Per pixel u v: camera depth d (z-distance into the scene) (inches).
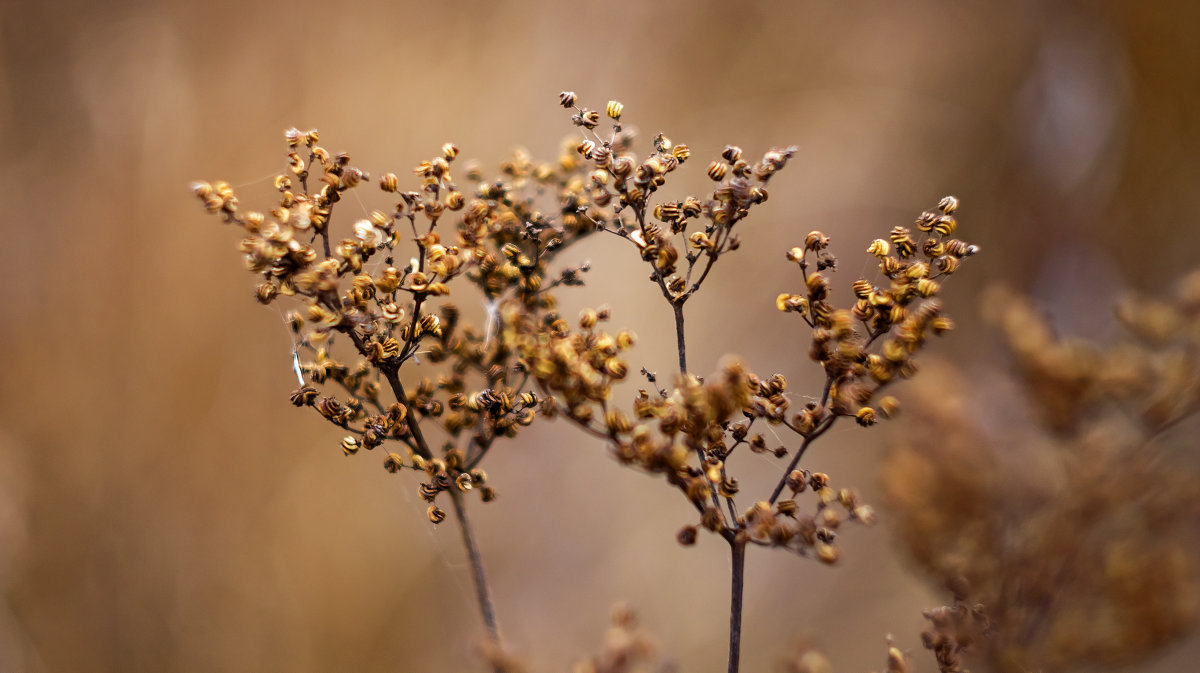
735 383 18.6
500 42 46.9
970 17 52.1
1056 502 23.2
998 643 21.5
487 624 20.4
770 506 19.2
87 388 37.9
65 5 43.4
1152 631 22.3
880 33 52.2
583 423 19.1
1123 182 44.3
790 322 46.1
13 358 37.7
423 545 37.2
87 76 42.7
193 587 35.8
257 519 37.0
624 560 38.8
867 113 50.6
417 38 46.1
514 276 19.9
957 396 24.6
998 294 24.8
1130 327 23.4
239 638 35.1
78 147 42.1
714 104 49.6
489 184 20.6
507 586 37.4
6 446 35.6
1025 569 22.8
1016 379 24.1
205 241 39.9
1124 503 23.0
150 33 43.1
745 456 42.1
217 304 39.2
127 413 37.8
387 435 19.5
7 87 42.0
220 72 43.3
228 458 37.7
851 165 49.3
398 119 44.0
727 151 19.4
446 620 36.2
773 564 39.0
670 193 47.5
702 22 49.6
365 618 35.6
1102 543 23.2
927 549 23.3
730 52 49.9
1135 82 44.8
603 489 40.4
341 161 19.3
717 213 19.4
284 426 38.2
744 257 47.2
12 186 40.6
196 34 43.5
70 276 39.5
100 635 34.6
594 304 43.1
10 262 39.3
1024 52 50.2
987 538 23.0
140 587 35.5
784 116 49.8
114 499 36.6
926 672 34.6
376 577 36.3
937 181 49.6
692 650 36.5
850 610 37.1
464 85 45.9
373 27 45.7
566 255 43.8
